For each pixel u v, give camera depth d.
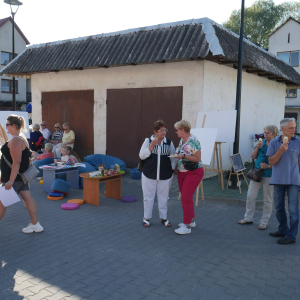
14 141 4.08
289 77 12.28
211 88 8.40
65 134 10.14
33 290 3.05
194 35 7.89
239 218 5.43
